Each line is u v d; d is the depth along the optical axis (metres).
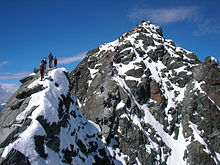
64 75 33.91
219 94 54.41
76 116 35.34
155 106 54.31
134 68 57.81
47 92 28.12
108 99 49.16
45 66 33.84
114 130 45.91
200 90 55.84
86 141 35.25
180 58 66.69
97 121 46.69
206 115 52.78
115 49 63.38
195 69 60.50
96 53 72.38
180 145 49.97
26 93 28.36
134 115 49.44
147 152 45.03
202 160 46.31
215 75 55.97
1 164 20.19
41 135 23.72
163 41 73.25
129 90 53.94
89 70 65.12
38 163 21.98
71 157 27.55
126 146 44.84
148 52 65.94
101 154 37.56
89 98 53.81
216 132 51.12
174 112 54.78
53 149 25.02
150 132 49.00
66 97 31.89
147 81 56.50
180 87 61.06
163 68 63.91
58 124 27.09
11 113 27.45
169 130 52.03
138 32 73.38
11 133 23.77
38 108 25.69
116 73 56.06
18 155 21.09
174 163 46.50
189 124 52.03
